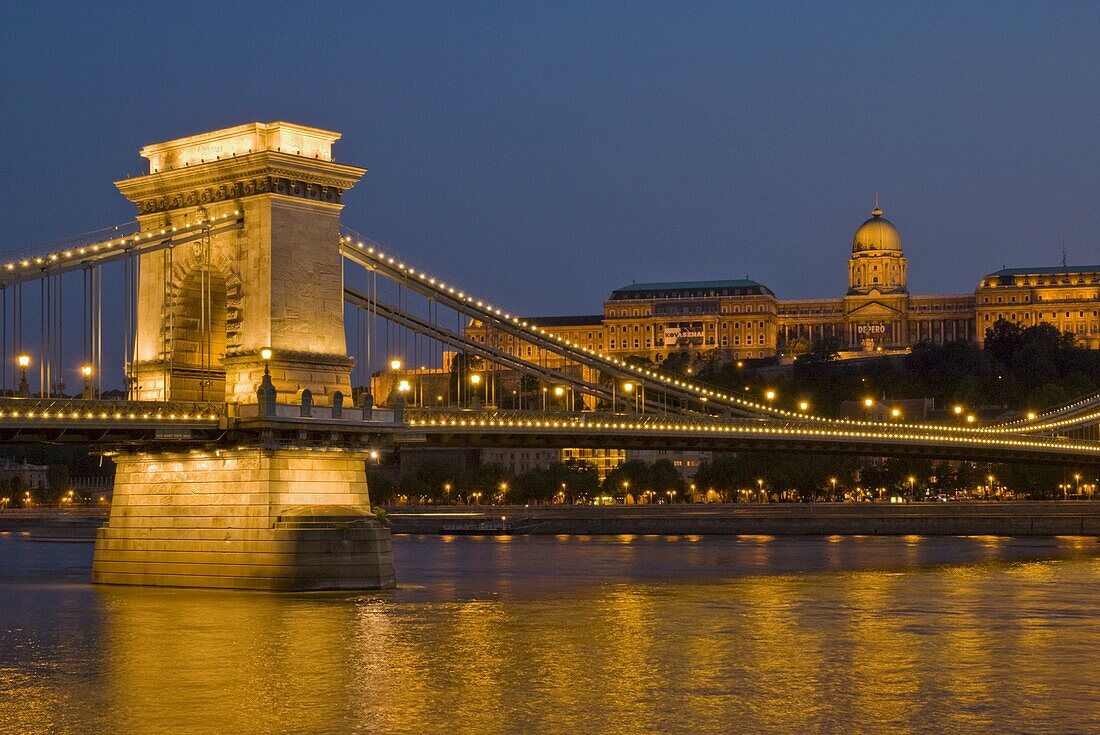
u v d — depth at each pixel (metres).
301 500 157.12
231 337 160.62
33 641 130.00
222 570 157.12
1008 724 100.56
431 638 132.88
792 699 107.75
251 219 159.50
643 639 135.25
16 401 139.62
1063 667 121.19
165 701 106.62
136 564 163.62
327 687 111.19
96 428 145.00
